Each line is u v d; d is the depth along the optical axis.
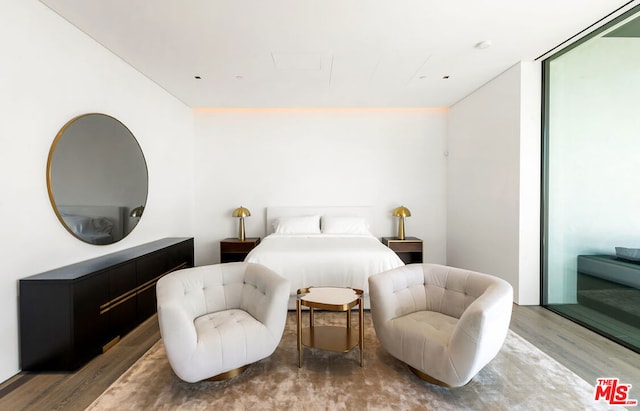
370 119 5.01
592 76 2.65
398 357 1.99
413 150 5.03
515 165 3.29
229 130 4.96
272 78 3.58
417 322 2.02
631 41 2.32
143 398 1.75
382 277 2.16
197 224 4.98
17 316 2.03
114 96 2.99
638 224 2.28
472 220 4.20
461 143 4.49
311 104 4.62
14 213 2.02
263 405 1.69
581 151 2.78
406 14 2.34
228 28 2.52
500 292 1.83
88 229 2.61
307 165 5.01
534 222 3.22
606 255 2.53
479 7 2.26
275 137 4.99
